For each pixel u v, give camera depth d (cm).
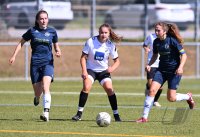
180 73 3114
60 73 6688
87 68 3216
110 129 2883
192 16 7969
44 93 3159
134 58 7006
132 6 7956
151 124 3077
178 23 7931
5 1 7394
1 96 4769
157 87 3162
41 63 3253
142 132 2786
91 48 3164
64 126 2981
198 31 7988
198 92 5184
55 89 5425
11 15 7356
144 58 6800
